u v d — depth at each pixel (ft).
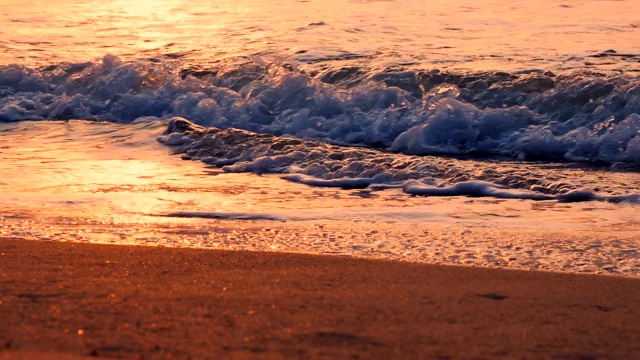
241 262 36.40
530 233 45.24
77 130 80.53
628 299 30.91
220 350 22.54
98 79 95.25
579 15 119.55
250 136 71.67
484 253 40.81
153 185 59.47
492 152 75.36
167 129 76.38
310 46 105.19
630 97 78.59
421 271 35.37
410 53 99.86
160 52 106.63
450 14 122.83
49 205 52.08
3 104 92.17
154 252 38.04
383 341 24.31
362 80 89.15
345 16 123.24
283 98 87.10
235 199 55.21
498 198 55.42
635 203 53.36
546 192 56.39
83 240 43.04
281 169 64.75
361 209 52.11
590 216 50.03
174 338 23.71
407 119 80.94
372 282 32.83
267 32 114.93
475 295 30.94
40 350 21.97
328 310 27.81
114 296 28.78
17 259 35.65
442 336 25.13
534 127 77.56
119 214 49.85
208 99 88.79
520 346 24.43
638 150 70.23
